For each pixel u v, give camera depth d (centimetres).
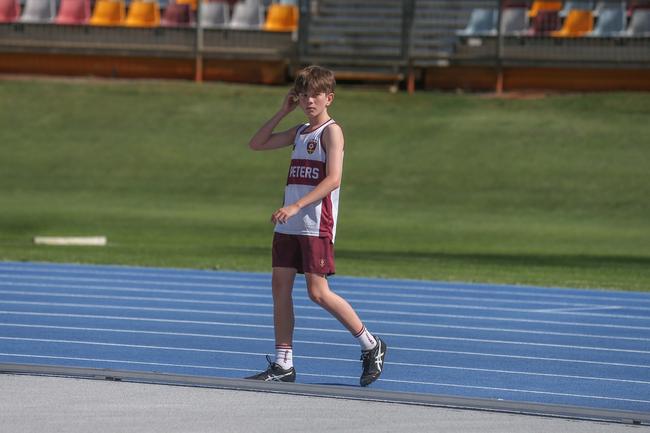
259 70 10556
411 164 8794
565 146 9012
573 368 2427
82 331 2791
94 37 10538
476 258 5519
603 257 5772
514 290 3981
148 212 7638
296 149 2045
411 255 5644
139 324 2936
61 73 10706
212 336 2752
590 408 1814
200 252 5347
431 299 3666
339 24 10631
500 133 9281
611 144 9012
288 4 11069
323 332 2861
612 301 3709
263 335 2784
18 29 10612
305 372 2292
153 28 10488
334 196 2030
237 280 4069
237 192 8419
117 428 1641
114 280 3984
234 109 9875
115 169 8856
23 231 6650
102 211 7631
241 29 10450
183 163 8956
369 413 1772
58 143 9306
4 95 10100
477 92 10269
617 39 9850
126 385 1952
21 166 8875
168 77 10612
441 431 1667
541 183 8412
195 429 1644
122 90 10244
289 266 2047
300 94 2014
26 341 2616
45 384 1944
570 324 3141
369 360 2091
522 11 10419
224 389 1934
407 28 10256
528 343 2775
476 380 2256
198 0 10406
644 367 2462
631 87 9981
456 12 10538
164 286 3841
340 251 5834
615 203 8025
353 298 3650
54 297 3478
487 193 8275
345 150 9056
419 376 2283
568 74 10106
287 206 2020
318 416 1744
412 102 9950
